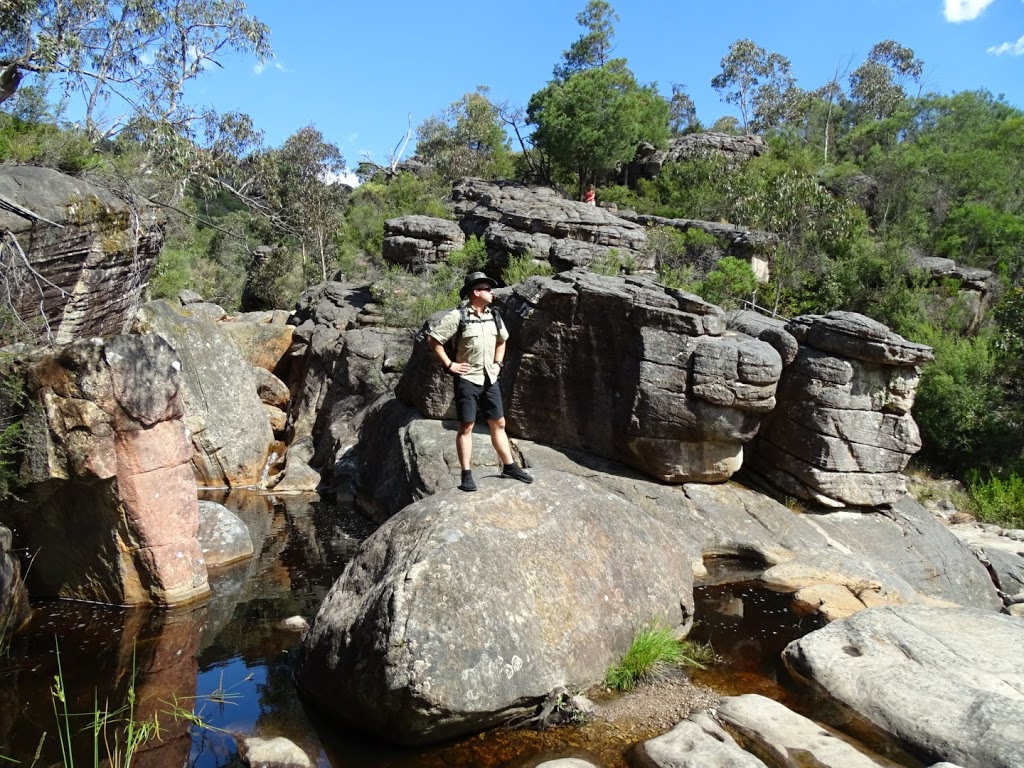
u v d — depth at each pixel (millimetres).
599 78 36156
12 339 9648
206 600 8367
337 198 36312
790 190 25344
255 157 12102
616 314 10945
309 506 13086
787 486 11273
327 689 5562
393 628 5082
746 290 19438
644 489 10594
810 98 50906
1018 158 33969
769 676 6324
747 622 7672
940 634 6387
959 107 41125
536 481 6883
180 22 10523
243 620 7773
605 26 42781
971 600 10172
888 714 5395
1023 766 4527
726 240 25125
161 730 5500
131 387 7734
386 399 14523
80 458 7453
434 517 6016
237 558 9922
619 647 6141
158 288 25578
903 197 30750
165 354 8141
